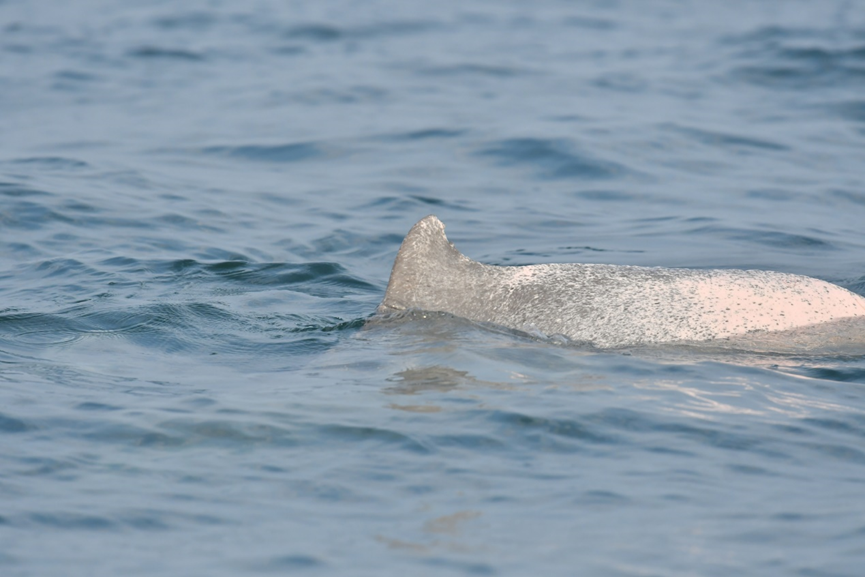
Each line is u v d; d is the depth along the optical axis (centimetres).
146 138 6356
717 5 10744
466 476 2092
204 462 2153
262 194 5312
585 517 1916
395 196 5284
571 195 5344
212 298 3634
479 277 3231
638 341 3034
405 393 2547
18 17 10144
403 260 3241
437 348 2889
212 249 4388
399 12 10381
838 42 8162
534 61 8325
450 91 7388
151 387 2647
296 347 3038
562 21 10050
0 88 7556
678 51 8544
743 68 7812
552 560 1753
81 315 3366
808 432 2359
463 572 1712
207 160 5931
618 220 4925
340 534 1847
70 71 8062
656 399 2534
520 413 2409
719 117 6669
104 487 2030
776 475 2125
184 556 1762
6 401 2486
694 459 2194
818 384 2697
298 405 2470
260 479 2077
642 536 1841
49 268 4050
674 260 4253
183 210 4962
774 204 5128
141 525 1875
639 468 2144
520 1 11219
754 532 1858
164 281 3884
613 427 2352
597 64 8200
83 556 1759
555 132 6247
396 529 1866
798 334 3055
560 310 3130
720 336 3048
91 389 2616
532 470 2125
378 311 3234
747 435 2331
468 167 5791
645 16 10269
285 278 3997
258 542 1816
